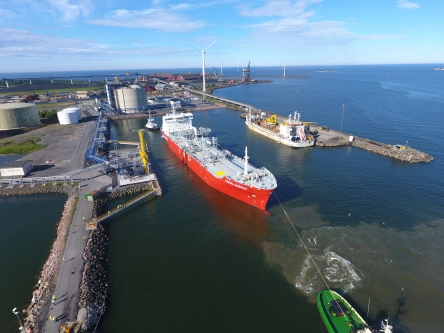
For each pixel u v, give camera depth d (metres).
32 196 64.81
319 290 37.38
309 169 78.12
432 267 40.81
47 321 31.75
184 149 82.88
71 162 82.00
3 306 35.66
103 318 33.88
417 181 68.56
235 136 115.50
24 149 94.69
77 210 55.50
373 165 79.56
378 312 34.00
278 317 33.94
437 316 33.50
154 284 39.12
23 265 43.28
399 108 155.38
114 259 44.19
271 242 47.53
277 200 61.56
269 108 172.00
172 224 53.50
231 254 45.09
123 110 162.88
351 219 53.44
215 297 36.91
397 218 53.31
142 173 74.38
